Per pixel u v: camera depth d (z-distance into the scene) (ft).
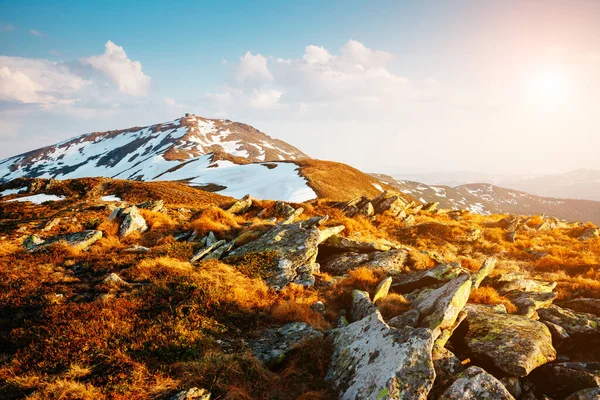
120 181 168.04
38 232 53.88
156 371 22.30
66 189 151.74
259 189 298.35
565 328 32.09
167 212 74.02
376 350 24.03
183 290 33.37
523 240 75.51
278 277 40.32
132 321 27.91
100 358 23.26
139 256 44.24
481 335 28.84
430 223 76.79
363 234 67.62
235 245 53.21
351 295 38.22
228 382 22.15
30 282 34.32
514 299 38.81
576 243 73.56
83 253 44.14
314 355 26.37
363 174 367.45
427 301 34.14
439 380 23.49
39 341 24.97
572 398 22.54
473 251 67.77
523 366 24.07
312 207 88.28
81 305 29.84
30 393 19.89
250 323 30.71
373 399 19.83
